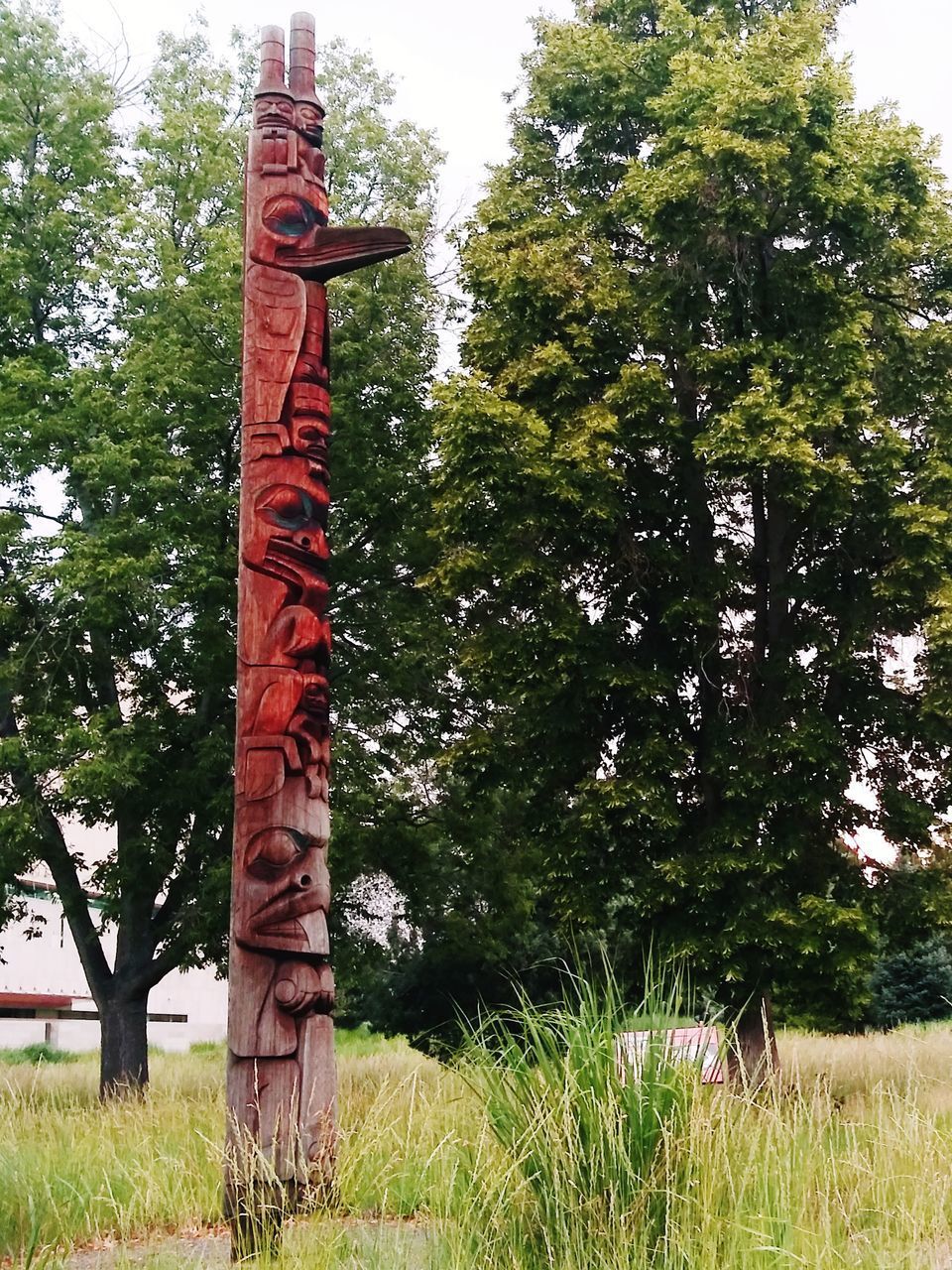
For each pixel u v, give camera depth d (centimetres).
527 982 2095
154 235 1762
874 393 1455
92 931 1772
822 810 1448
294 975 693
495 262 1608
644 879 1412
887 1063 1118
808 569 1573
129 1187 768
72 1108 1120
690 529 1595
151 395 1667
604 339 1542
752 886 1389
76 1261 655
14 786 1716
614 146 1705
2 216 1809
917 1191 613
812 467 1370
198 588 1595
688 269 1498
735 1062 1283
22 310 1762
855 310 1471
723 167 1428
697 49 1606
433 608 1792
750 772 1403
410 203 1939
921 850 1539
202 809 1678
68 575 1550
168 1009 3684
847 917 1319
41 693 1709
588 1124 537
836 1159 632
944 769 1509
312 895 707
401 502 1791
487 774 1570
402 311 1839
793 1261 512
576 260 1572
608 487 1442
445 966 2105
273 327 786
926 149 1539
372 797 1728
